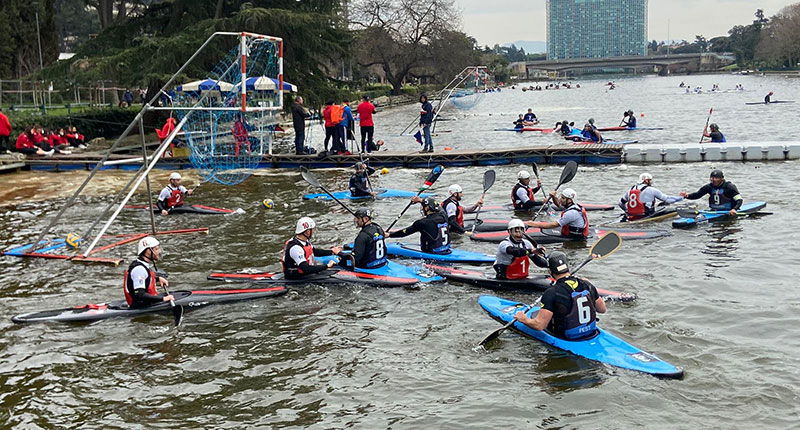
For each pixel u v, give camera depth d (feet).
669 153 85.92
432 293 39.78
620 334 33.22
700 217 54.03
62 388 29.50
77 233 57.16
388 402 27.76
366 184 69.77
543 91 415.85
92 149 114.73
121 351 33.09
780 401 26.50
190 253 50.08
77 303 39.96
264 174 87.92
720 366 29.58
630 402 26.81
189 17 127.65
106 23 177.17
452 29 287.48
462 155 90.17
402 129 160.15
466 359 31.19
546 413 26.37
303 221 41.57
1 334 35.17
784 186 67.21
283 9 122.52
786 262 43.47
